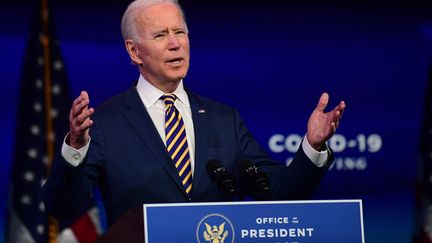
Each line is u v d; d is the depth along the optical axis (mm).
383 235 13102
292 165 6871
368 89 13219
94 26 12953
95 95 12859
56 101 12812
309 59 13211
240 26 13180
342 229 5797
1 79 12719
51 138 12805
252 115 13039
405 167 13195
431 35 13406
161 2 7391
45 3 12922
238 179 7332
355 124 13156
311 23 13250
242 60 13125
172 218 5594
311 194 6926
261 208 5711
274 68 13148
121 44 12992
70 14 12930
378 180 13125
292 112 13102
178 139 7215
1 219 12633
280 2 13250
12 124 12719
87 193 6914
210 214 5641
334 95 13180
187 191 7039
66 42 12898
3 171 12664
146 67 7387
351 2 13328
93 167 7012
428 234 13078
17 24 12836
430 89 13320
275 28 13211
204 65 13047
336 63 13234
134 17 7398
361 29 13305
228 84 13062
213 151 7289
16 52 12789
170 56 7215
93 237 12633
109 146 7086
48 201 6531
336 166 13070
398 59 13328
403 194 13156
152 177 6996
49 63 12859
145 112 7262
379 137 13180
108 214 7125
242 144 7562
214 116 7492
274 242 5691
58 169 6375
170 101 7383
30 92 12789
